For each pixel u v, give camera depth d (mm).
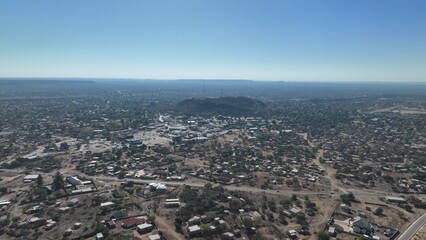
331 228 152875
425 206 183750
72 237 139125
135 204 172625
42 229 147375
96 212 163625
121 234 139500
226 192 198500
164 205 173000
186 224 152250
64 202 178125
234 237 143625
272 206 178500
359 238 141375
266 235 146875
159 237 137875
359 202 190125
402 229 156625
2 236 142250
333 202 189000
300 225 158000
